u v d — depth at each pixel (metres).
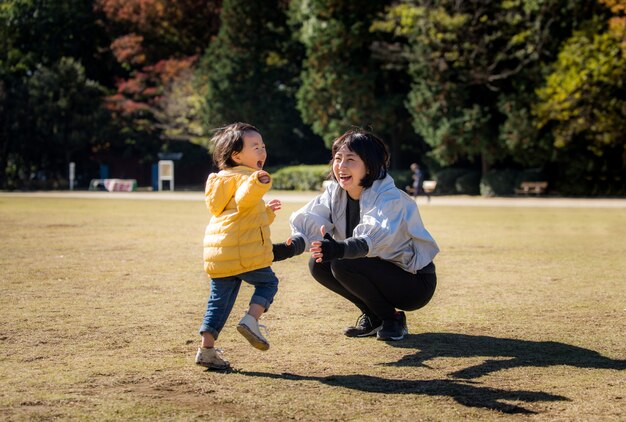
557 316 6.00
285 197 32.53
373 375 4.16
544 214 21.20
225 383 3.96
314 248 4.35
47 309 6.17
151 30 49.69
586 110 32.16
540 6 33.31
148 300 6.67
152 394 3.74
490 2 33.81
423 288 5.07
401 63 37.16
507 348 4.86
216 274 4.27
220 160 4.42
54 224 16.19
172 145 51.41
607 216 20.25
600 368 4.33
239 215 4.24
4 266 8.98
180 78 46.34
